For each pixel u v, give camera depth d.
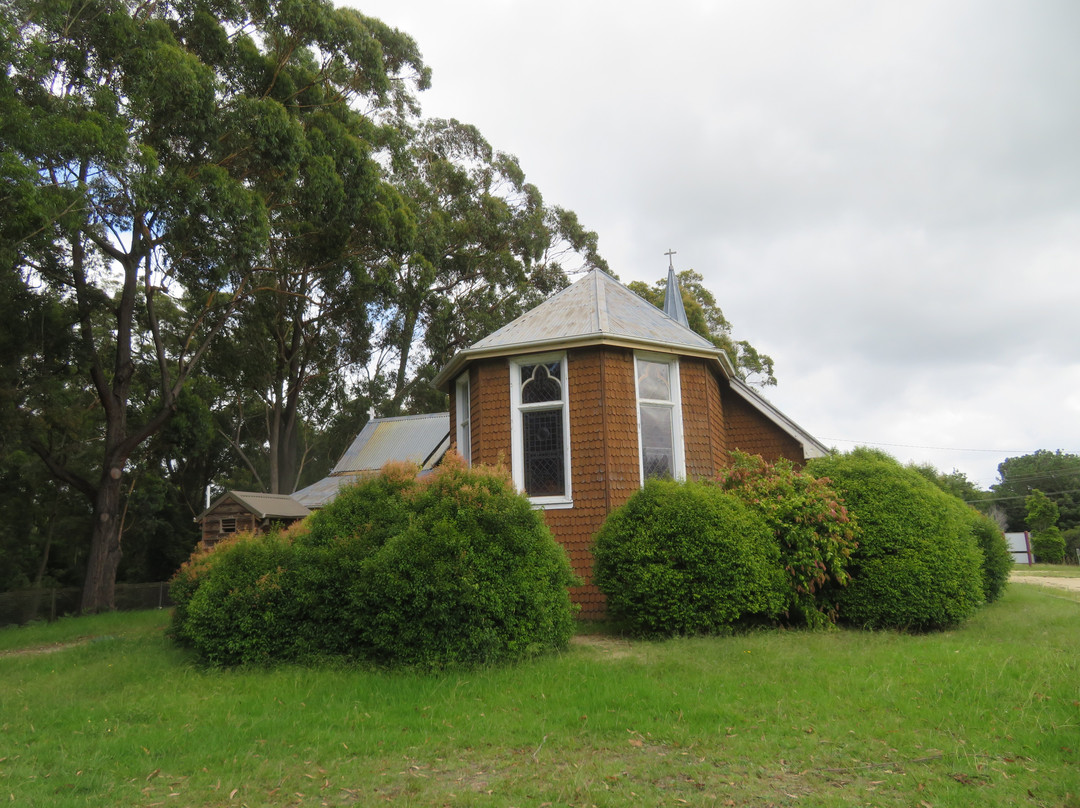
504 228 38.00
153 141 18.00
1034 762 4.92
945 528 11.05
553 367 13.70
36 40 14.38
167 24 18.66
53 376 23.14
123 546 35.28
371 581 8.90
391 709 6.89
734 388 16.41
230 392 36.38
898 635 10.06
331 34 22.05
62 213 14.30
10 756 5.93
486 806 4.41
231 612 9.61
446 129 38.59
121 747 5.99
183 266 19.66
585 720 6.15
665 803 4.39
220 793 4.86
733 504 10.91
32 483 27.77
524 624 8.89
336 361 33.88
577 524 12.85
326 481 25.30
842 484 11.59
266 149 18.92
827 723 5.89
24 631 16.92
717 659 8.33
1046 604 14.89
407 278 29.33
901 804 4.29
